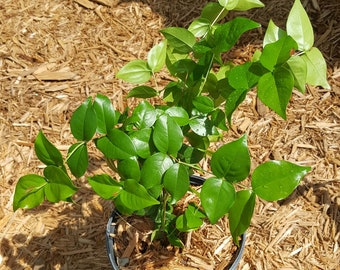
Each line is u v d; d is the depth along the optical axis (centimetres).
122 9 108
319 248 73
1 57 100
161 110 50
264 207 77
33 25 105
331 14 102
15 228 77
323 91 92
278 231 75
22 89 95
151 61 54
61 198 47
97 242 75
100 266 72
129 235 65
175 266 65
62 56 100
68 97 94
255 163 83
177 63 52
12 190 81
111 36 103
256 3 54
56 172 46
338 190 79
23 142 87
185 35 52
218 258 67
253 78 45
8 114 91
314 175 81
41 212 78
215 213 45
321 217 76
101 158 84
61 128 89
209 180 45
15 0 109
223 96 51
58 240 75
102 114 48
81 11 108
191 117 53
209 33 51
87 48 101
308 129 87
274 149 84
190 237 68
